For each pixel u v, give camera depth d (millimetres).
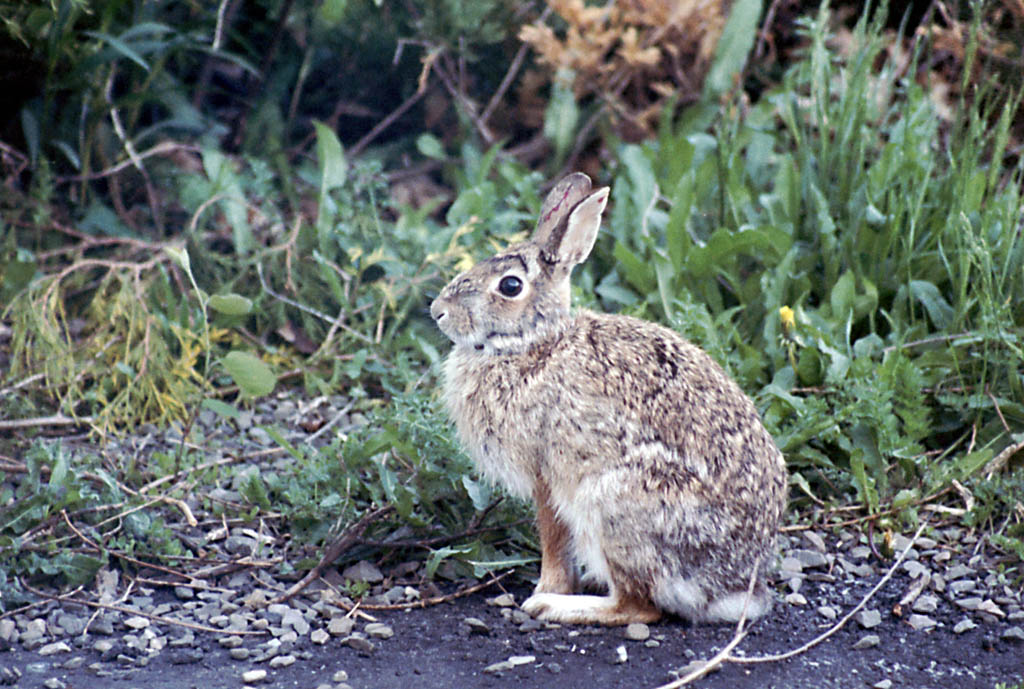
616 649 7367
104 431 10172
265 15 14695
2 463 9273
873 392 9148
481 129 14453
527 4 14664
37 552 8148
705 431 7508
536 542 8602
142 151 13766
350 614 7820
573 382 7613
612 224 12148
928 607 7879
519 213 12461
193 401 10633
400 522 8602
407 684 6949
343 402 11094
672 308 10883
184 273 11969
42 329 10695
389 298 11461
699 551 7434
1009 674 7094
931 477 9172
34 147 12586
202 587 8141
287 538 8805
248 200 13109
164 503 9023
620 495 7434
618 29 13711
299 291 12133
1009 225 9945
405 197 14156
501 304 7707
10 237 11914
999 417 9484
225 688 6883
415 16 14523
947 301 10797
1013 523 8781
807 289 10891
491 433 7812
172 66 14828
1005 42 12477
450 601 8070
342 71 15109
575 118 14102
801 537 8867
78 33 12453
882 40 12070
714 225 11953
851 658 7301
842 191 11445
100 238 12492
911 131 11336
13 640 7426
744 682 6961
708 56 14250
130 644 7379
